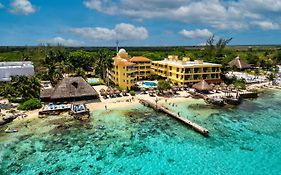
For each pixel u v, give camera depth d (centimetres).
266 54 19325
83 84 8112
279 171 4078
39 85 8194
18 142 5053
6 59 15962
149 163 4331
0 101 7700
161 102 7919
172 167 4203
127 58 12512
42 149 4788
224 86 9731
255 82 11006
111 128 5825
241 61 14625
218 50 16250
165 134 5506
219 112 7012
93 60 14562
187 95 8800
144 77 11875
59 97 7538
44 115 6512
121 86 9581
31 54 16588
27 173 4016
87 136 5378
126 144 5031
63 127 5838
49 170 4109
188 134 5506
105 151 4747
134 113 6912
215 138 5294
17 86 7875
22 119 6294
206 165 4253
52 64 12150
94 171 4097
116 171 4100
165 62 11675
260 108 7456
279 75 12631
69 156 4553
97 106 7469
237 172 4044
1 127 5772
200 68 10194
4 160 4378
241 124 6097
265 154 4612
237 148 4841
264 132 5609
